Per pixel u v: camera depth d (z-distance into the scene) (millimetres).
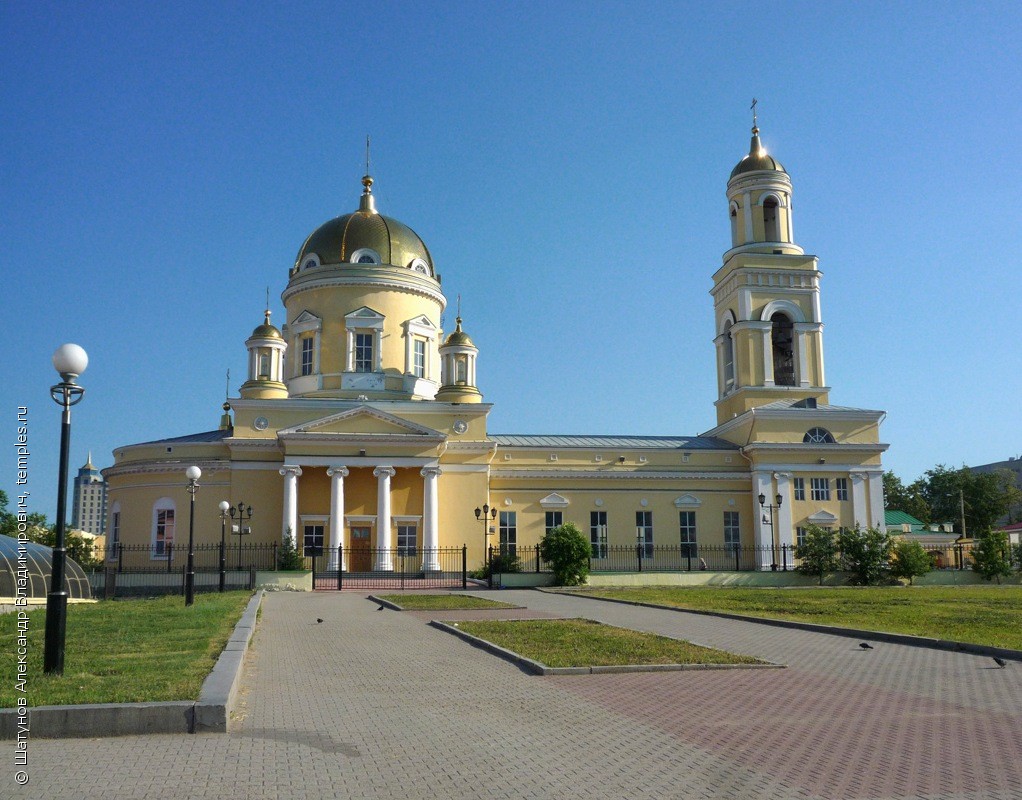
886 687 14508
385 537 51625
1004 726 11711
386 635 21969
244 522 52531
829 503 59312
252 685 14711
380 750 10570
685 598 34594
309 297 59594
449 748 10672
